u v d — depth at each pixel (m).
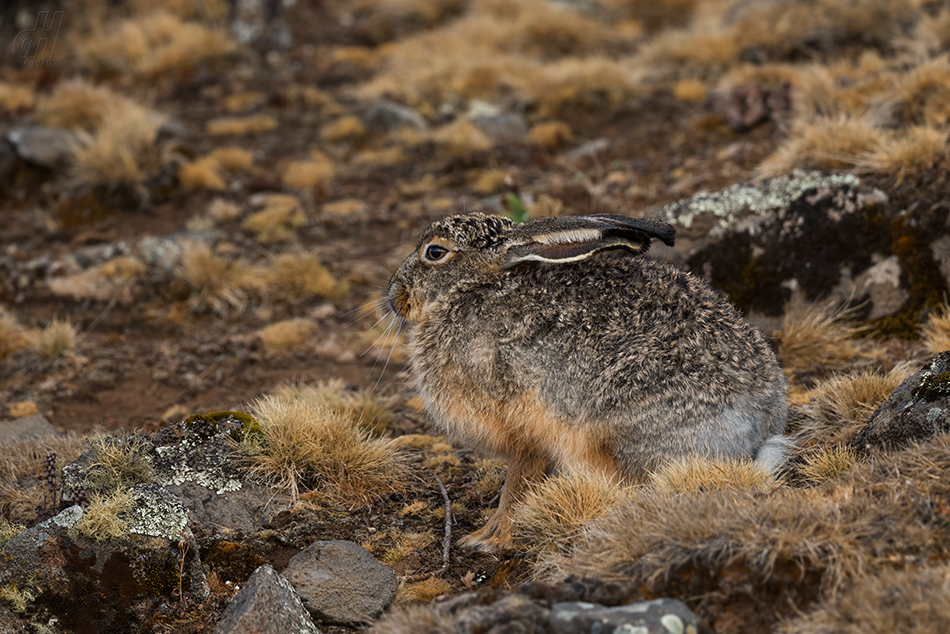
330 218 39.09
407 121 46.38
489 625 13.87
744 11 52.25
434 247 20.02
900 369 22.78
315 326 32.34
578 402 18.53
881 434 18.38
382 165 44.03
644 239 18.94
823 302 27.94
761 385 18.77
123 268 35.34
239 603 16.47
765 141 39.12
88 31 61.50
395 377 28.98
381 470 21.91
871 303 27.47
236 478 20.52
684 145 41.09
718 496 16.05
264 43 59.97
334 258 36.41
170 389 29.30
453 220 20.16
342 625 17.09
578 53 55.22
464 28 56.84
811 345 26.25
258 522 19.72
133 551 17.59
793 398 23.42
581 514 17.59
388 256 36.31
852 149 30.62
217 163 44.06
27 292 35.16
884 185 28.36
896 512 15.05
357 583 17.45
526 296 19.09
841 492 16.11
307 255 35.34
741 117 41.41
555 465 19.64
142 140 42.72
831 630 13.17
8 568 17.41
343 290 34.31
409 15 62.22
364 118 47.72
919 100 33.94
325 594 17.23
